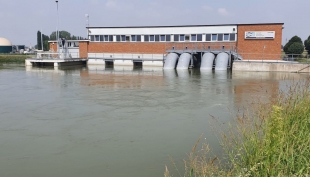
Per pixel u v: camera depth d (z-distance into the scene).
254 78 24.98
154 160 7.46
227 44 38.53
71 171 6.94
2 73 30.28
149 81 23.45
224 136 6.46
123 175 6.64
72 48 46.44
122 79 24.94
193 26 39.88
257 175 4.27
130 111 12.97
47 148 8.52
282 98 6.89
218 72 31.09
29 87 20.27
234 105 13.93
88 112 12.81
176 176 6.36
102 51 44.97
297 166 4.42
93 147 8.55
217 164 6.22
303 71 30.06
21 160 7.66
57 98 16.08
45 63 43.19
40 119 11.71
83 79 24.95
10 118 11.88
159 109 13.33
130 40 43.41
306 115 5.77
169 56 37.03
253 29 37.12
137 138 9.27
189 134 9.54
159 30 41.72
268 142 4.48
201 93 17.50
